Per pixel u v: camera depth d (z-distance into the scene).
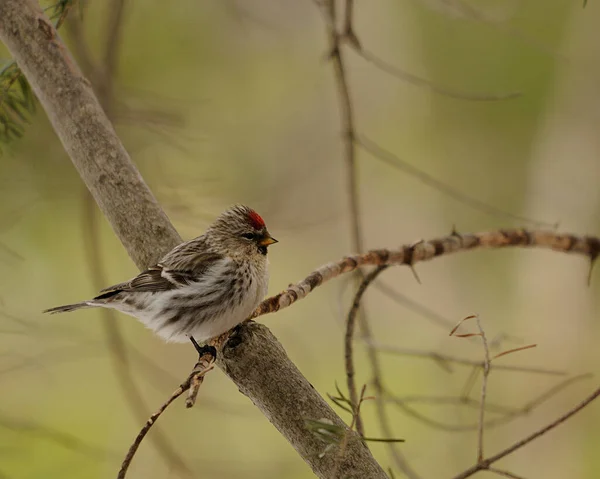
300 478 12.13
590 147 13.92
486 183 18.06
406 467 7.40
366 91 18.48
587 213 13.70
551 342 13.84
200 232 11.27
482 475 13.06
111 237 13.52
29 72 6.55
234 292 6.82
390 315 16.59
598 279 13.81
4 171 10.09
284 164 16.95
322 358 14.62
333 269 6.51
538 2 15.84
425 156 18.47
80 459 11.40
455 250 7.30
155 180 10.25
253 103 16.61
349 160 8.38
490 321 16.55
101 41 10.15
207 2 14.64
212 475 11.61
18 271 11.84
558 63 14.98
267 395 5.39
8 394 12.01
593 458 13.19
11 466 10.87
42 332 10.05
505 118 17.47
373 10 18.31
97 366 12.45
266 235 7.13
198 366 5.09
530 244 7.78
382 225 18.41
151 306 6.85
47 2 8.19
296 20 16.77
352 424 4.55
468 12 8.89
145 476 11.60
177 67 14.98
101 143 6.34
